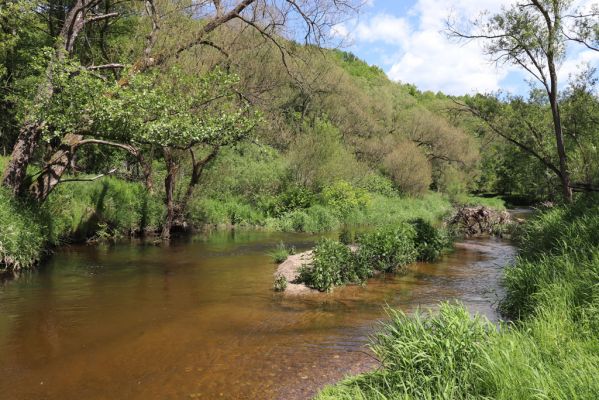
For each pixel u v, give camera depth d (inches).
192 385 217.6
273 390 212.1
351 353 257.1
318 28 689.6
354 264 442.3
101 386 216.5
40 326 297.7
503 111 748.6
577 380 146.4
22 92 690.2
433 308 346.3
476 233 848.9
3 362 242.1
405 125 2005.4
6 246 444.8
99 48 795.4
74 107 478.3
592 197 550.6
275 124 970.1
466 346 179.5
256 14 687.7
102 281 422.3
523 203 1969.7
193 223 841.5
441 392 158.7
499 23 644.7
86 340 274.7
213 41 725.3
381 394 163.5
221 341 276.4
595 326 214.1
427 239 586.9
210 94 612.7
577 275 275.4
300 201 1014.4
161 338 280.1
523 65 676.7
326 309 346.6
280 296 381.4
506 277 341.7
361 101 1904.5
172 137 519.8
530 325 224.2
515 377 151.9
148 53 617.6
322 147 1136.8
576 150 753.0
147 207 745.0
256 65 780.0
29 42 742.5
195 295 380.5
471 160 1902.1
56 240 558.9
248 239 744.3
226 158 1042.7
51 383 219.0
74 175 735.7
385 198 1407.5
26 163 528.7
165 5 673.6
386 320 318.3
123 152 875.4
